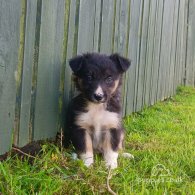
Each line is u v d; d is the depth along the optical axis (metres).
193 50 2.53
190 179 0.83
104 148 0.96
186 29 2.43
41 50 0.87
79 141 0.93
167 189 0.74
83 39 1.03
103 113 0.94
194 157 0.95
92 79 0.90
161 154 0.97
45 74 0.89
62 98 0.98
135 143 1.09
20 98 0.81
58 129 0.98
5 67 0.75
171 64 2.07
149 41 1.60
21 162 0.77
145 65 1.57
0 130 0.75
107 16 1.17
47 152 0.86
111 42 1.22
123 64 0.95
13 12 0.75
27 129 0.85
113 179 0.75
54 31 0.91
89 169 0.75
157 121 1.40
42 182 0.68
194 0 2.47
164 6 1.79
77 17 1.00
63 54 0.97
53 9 0.89
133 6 1.37
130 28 1.36
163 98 1.94
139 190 0.72
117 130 0.96
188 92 2.28
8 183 0.65
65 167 0.78
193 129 1.33
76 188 0.68
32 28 0.82
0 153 0.76
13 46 0.76
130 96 1.41
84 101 0.94
